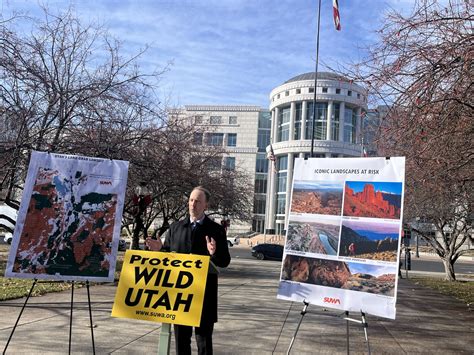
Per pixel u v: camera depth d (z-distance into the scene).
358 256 5.17
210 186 22.03
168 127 15.64
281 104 72.50
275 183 73.00
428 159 7.42
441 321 9.87
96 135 12.27
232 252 45.03
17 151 11.41
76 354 5.78
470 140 7.40
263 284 15.54
